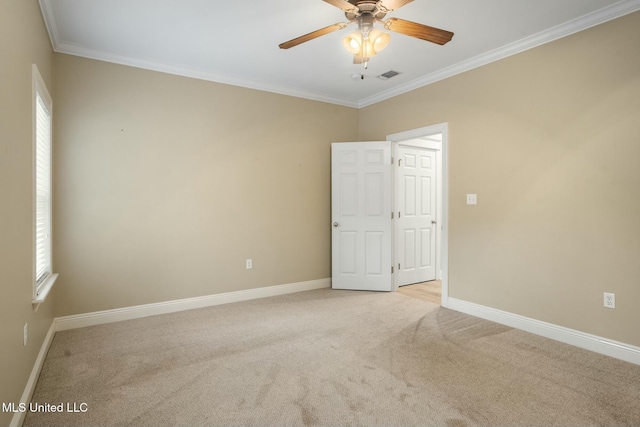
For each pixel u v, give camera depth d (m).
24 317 2.02
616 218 2.69
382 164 4.69
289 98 4.57
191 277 3.92
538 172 3.16
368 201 4.73
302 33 3.09
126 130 3.56
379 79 4.24
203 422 1.91
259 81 4.27
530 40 3.17
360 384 2.30
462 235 3.81
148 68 3.67
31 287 2.20
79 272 3.36
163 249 3.76
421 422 1.91
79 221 3.36
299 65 3.80
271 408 2.04
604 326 2.76
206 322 3.49
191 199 3.91
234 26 2.96
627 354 2.63
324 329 3.30
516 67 3.31
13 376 1.77
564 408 2.04
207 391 2.22
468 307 3.75
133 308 3.61
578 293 2.91
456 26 2.98
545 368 2.52
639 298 2.58
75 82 3.33
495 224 3.50
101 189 3.45
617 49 2.67
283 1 2.60
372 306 4.03
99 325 3.42
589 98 2.82
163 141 3.75
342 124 5.05
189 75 3.89
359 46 2.41
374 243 4.73
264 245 4.40
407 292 4.66
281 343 2.98
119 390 2.24
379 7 2.17
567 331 2.97
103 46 3.32
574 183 2.92
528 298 3.24
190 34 3.10
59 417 1.96
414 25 2.26
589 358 2.68
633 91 2.59
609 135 2.72
